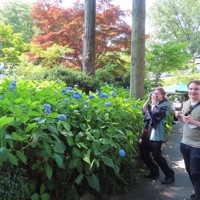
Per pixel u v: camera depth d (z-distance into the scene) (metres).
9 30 13.34
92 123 2.95
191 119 2.97
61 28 12.05
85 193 2.88
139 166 4.37
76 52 11.35
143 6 5.94
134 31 5.97
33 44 11.23
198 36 33.38
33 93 3.16
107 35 11.48
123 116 3.65
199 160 3.00
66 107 2.88
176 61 10.23
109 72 10.74
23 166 2.33
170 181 3.81
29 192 2.24
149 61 10.31
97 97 3.51
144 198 3.29
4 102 2.35
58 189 2.62
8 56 11.04
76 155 2.51
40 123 2.19
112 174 3.18
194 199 3.23
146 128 3.92
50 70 7.62
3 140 1.92
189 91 3.14
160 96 3.89
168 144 6.39
